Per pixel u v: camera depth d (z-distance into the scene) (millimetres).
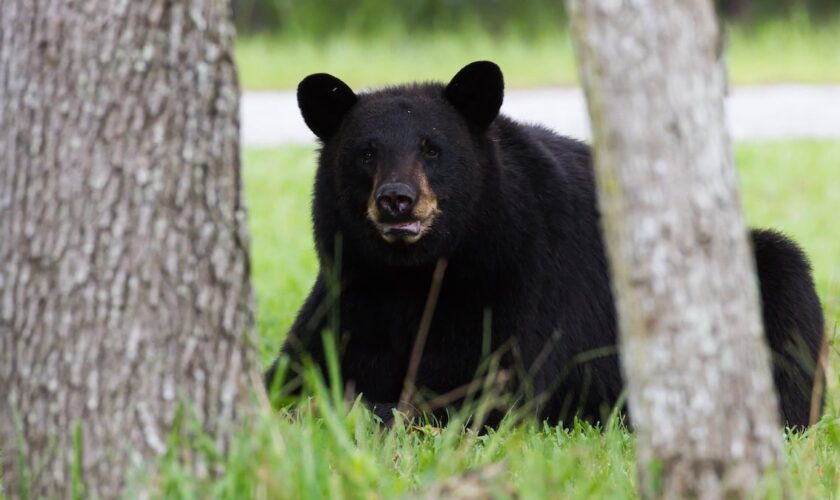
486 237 10734
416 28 52156
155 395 7180
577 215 11617
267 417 7246
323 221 11125
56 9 7000
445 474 7609
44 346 7168
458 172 10625
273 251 19406
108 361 7129
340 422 7738
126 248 7102
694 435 6398
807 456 8391
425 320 10578
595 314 11648
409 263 10625
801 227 21250
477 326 10805
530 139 11625
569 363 11359
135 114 7066
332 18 51688
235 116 7426
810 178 25328
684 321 6293
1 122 7223
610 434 9258
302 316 11492
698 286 6266
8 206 7203
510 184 11031
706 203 6230
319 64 42469
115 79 7031
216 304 7348
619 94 6188
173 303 7191
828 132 31781
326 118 11219
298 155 27797
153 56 7070
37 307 7160
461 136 10758
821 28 47781
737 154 27719
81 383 7145
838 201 23422
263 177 25359
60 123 7047
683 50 6164
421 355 10930
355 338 11094
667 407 6406
